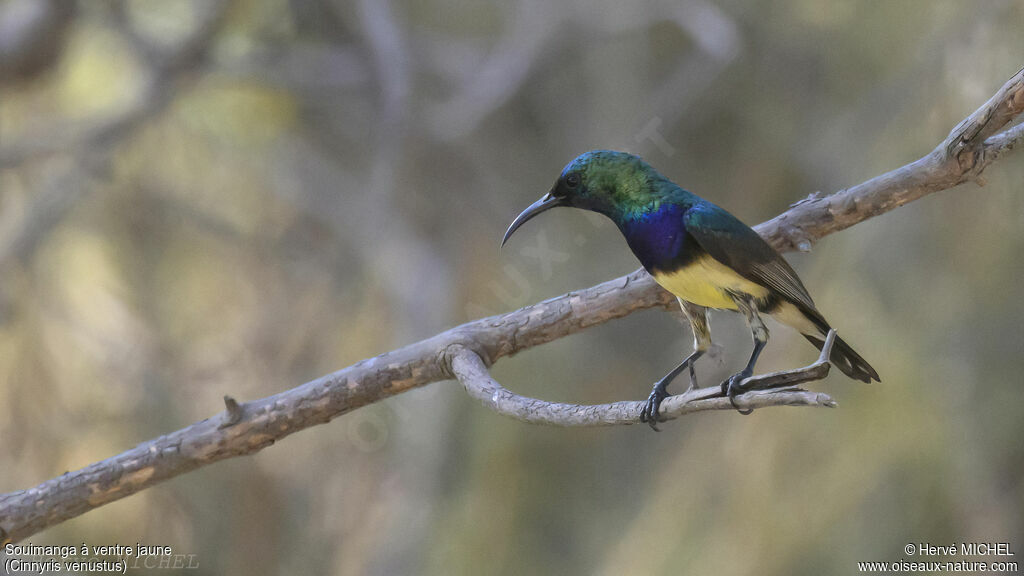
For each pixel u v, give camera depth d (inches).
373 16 553.9
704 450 369.7
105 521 493.7
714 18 537.0
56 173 610.2
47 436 524.7
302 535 531.8
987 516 327.9
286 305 623.5
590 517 427.8
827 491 337.4
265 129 651.5
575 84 615.8
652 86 591.5
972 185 334.3
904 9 461.1
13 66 565.9
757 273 234.5
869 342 344.8
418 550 457.4
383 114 587.5
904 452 335.6
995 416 332.8
